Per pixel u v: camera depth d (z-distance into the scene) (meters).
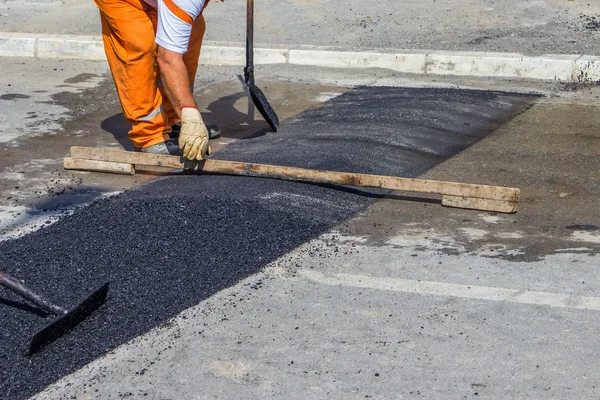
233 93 8.51
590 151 6.60
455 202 5.46
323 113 7.67
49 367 3.77
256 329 4.07
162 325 4.11
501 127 7.25
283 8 10.78
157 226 5.11
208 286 4.46
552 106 7.87
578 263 4.69
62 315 3.99
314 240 5.04
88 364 3.81
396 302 4.30
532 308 4.22
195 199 5.44
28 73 9.33
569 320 4.10
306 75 9.11
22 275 4.55
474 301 4.30
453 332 4.02
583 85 8.60
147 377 3.71
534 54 9.05
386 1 10.88
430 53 9.14
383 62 9.26
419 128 7.08
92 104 8.20
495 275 4.57
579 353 3.82
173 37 5.31
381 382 3.64
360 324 4.10
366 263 4.74
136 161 6.05
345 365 3.77
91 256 4.76
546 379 3.63
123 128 7.46
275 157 6.29
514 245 4.95
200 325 4.11
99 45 9.84
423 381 3.64
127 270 4.60
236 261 4.73
